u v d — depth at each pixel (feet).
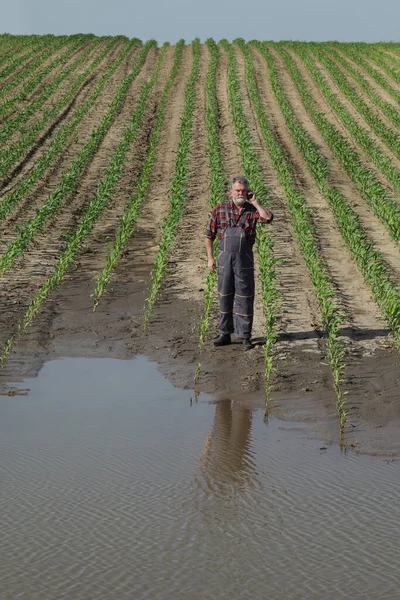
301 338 33.60
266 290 37.27
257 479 19.81
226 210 32.17
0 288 42.29
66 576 14.96
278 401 26.25
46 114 110.42
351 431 23.40
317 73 138.92
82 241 53.57
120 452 21.57
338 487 19.31
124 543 16.30
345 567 15.35
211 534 16.74
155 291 39.27
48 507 18.02
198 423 24.16
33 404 25.72
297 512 17.87
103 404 25.82
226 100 121.90
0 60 160.04
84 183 79.36
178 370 29.71
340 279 44.98
